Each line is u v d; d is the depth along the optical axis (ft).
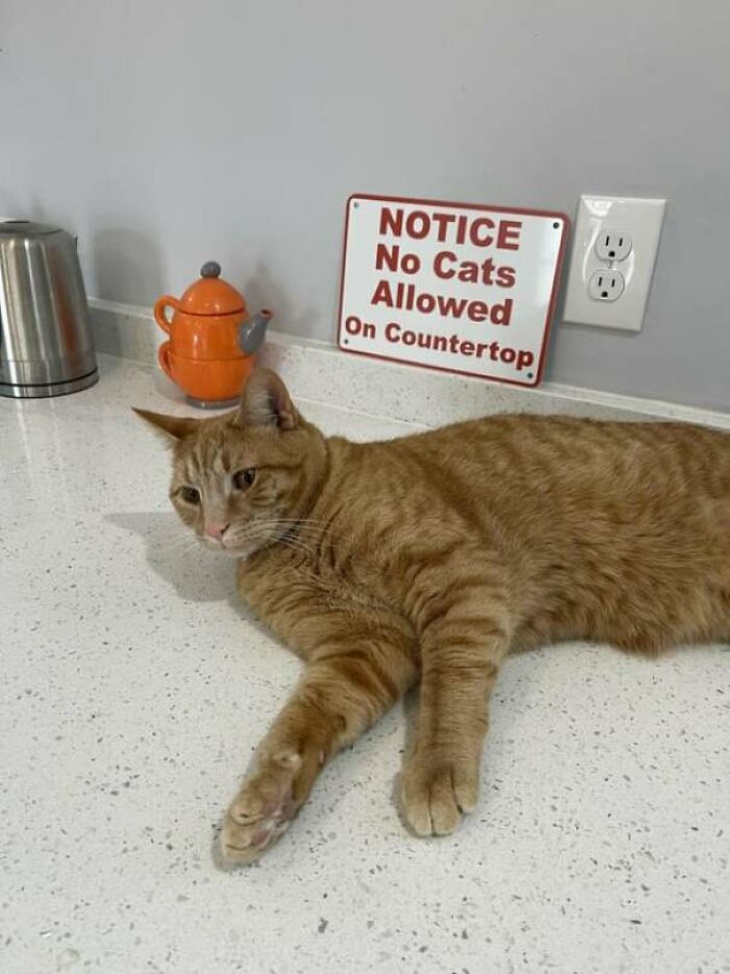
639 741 2.41
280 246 4.49
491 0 3.49
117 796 2.17
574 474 3.21
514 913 1.87
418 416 4.40
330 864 1.99
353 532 2.91
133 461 4.17
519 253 3.83
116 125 4.69
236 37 4.11
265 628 2.97
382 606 2.91
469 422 3.65
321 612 2.89
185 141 4.51
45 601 3.04
